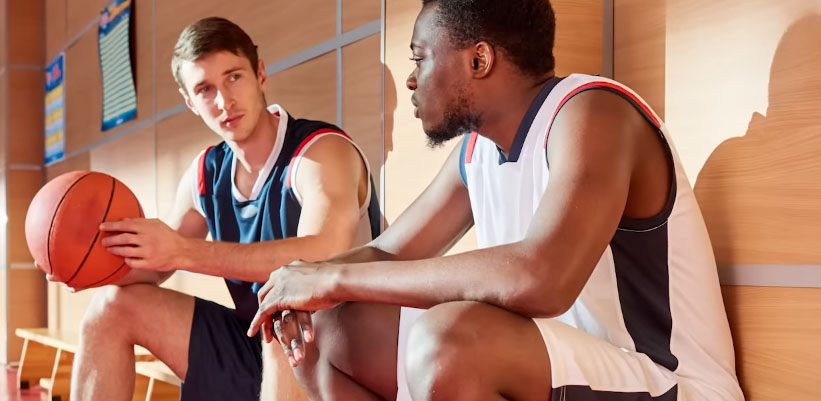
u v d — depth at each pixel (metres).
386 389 1.15
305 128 1.84
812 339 1.17
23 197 5.32
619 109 1.04
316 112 2.37
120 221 1.57
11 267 5.21
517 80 1.13
